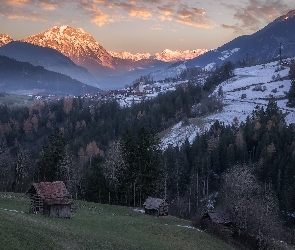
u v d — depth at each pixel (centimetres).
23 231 4791
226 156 14550
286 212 11325
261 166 13300
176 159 14188
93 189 11400
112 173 11619
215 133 17062
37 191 7106
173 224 8550
